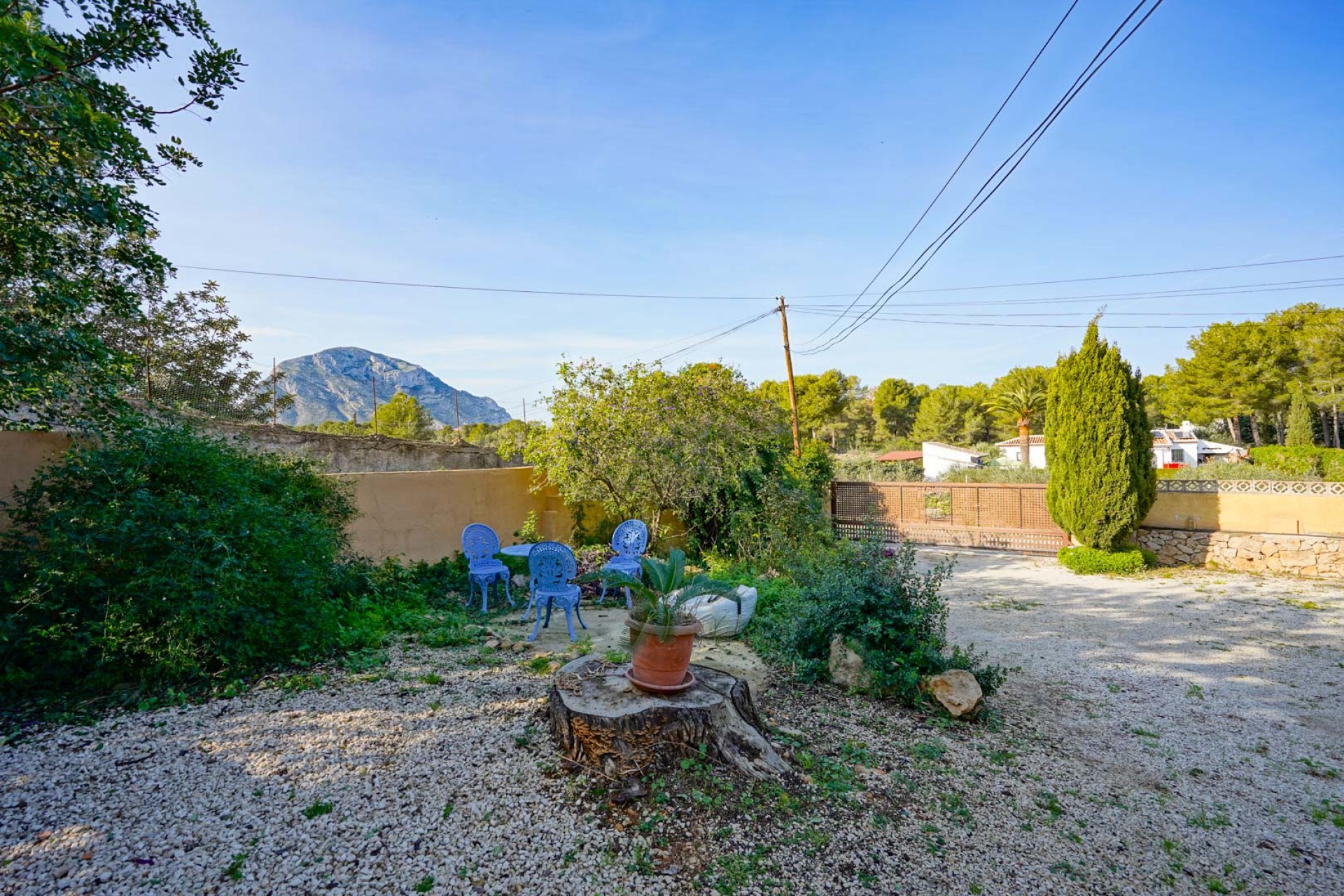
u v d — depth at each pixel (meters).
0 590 3.78
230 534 4.07
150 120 4.40
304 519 4.92
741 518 8.98
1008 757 3.64
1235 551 10.12
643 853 2.44
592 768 2.96
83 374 4.58
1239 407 30.64
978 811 3.02
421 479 7.84
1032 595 8.57
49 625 3.72
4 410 4.65
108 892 2.11
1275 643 6.32
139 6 3.99
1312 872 2.71
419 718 3.54
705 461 8.99
